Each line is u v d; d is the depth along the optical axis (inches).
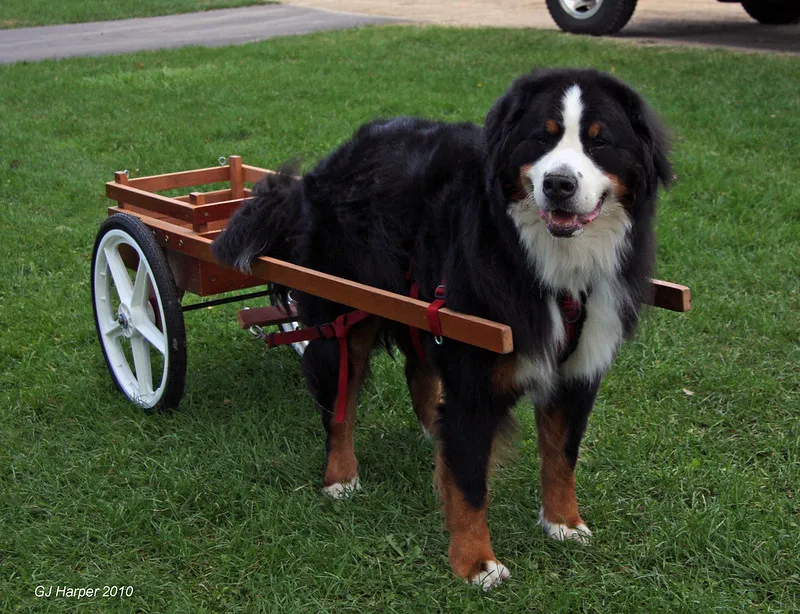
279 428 162.1
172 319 154.7
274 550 126.7
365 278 132.4
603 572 123.0
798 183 275.3
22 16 780.0
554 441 128.0
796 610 114.7
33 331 199.6
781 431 156.3
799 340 187.0
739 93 378.9
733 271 216.5
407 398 173.6
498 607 116.4
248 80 462.9
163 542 130.3
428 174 123.5
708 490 140.7
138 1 853.8
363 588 121.5
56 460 151.6
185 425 161.9
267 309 164.6
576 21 540.1
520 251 111.5
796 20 564.7
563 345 116.9
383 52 520.4
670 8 662.5
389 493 141.7
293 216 141.5
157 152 338.0
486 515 124.8
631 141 108.3
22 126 384.5
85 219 272.4
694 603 114.7
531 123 108.5
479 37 546.3
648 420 160.9
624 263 115.0
